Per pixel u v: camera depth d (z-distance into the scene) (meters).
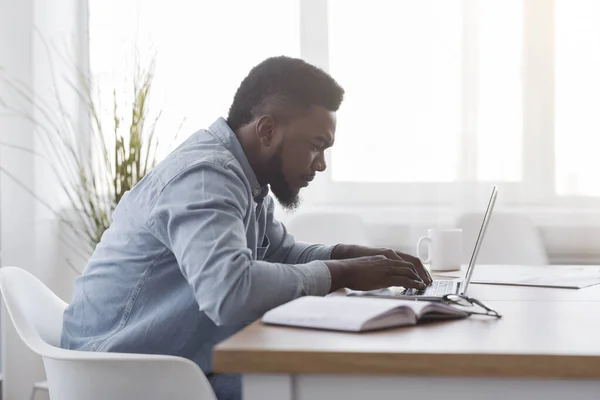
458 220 3.03
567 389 0.94
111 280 1.50
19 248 3.24
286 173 1.58
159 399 1.23
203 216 1.33
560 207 3.22
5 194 3.23
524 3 3.21
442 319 1.19
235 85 3.34
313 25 3.33
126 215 1.53
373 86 3.29
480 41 3.22
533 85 3.22
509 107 3.22
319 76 1.57
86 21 3.40
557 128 3.22
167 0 3.36
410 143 3.27
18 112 3.23
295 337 1.04
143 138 3.30
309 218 3.01
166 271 1.47
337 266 1.40
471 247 3.00
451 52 3.24
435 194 3.25
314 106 1.56
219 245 1.28
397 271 1.44
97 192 3.36
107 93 3.37
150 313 1.46
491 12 3.22
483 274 1.92
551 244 3.21
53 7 3.32
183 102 3.34
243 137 1.58
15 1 3.22
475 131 3.22
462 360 0.93
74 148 3.38
